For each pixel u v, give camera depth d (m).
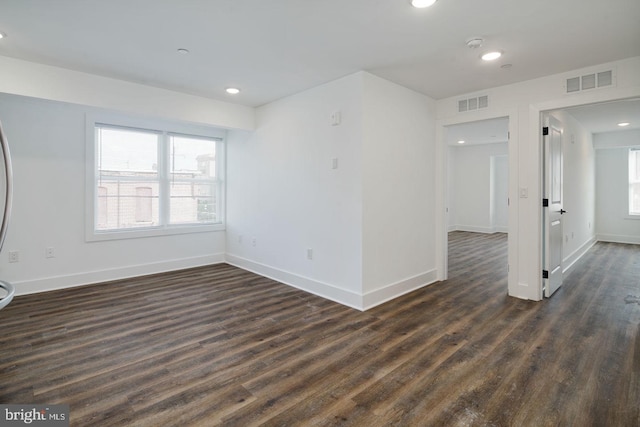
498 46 2.77
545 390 2.02
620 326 2.94
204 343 2.65
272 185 4.50
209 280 4.47
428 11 2.25
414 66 3.21
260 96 4.24
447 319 3.12
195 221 5.30
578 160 5.74
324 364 2.33
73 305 3.48
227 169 5.46
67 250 4.12
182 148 5.14
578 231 5.80
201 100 4.28
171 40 2.72
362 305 3.38
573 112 5.05
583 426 1.72
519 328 2.90
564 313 3.24
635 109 4.86
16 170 3.79
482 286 4.16
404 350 2.52
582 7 2.18
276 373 2.21
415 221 4.04
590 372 2.21
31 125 3.86
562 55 2.94
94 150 4.30
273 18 2.36
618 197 7.36
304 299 3.71
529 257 3.64
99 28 2.53
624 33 2.54
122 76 3.55
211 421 1.76
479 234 8.84
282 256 4.38
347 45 2.78
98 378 2.15
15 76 3.11
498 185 9.23
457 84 3.70
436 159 4.34
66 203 4.11
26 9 2.26
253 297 3.78
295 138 4.12
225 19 2.38
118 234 4.50
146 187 4.80
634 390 2.02
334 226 3.65
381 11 2.26
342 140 3.54
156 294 3.86
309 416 1.80
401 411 1.83
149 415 1.80
